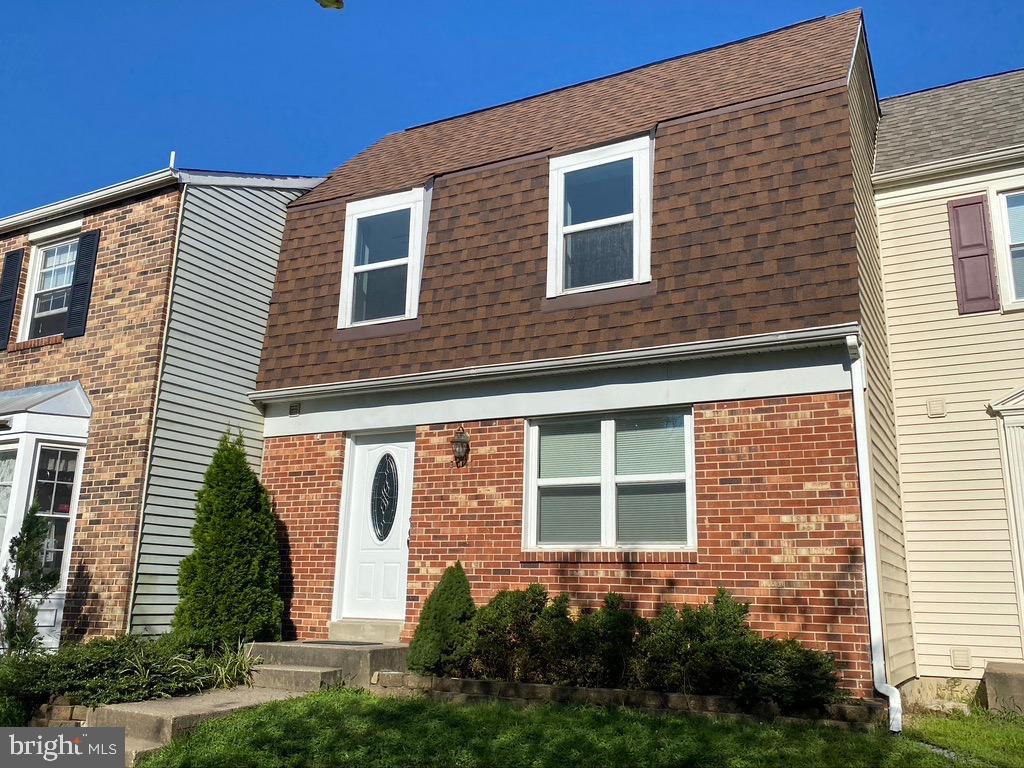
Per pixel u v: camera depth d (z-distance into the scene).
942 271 10.73
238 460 10.38
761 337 8.54
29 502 10.41
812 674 7.17
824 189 8.88
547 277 10.15
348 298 11.52
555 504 9.65
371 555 10.69
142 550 10.27
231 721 7.45
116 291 11.41
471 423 10.16
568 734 6.85
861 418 8.11
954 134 11.74
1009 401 10.01
